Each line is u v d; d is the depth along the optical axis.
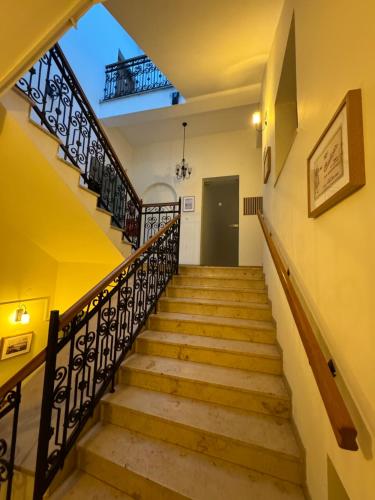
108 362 2.05
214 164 5.38
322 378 0.79
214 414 1.62
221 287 3.06
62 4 1.24
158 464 1.39
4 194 2.46
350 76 0.81
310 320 1.20
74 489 1.37
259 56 3.02
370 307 0.67
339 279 0.88
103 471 1.43
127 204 3.69
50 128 2.20
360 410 0.71
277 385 1.74
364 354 0.70
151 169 5.84
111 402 1.73
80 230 2.92
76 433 1.51
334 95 0.94
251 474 1.33
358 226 0.74
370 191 0.68
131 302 2.25
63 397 1.42
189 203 5.45
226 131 5.38
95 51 4.88
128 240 3.47
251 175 5.13
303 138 1.36
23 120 1.87
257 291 2.76
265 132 3.24
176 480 1.29
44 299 3.50
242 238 5.03
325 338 1.00
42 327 3.46
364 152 0.71
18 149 1.99
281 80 2.29
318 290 1.10
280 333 1.98
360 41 0.74
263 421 1.56
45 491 1.28
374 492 0.64
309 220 1.24
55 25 1.32
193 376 1.84
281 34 2.29
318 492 1.06
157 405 1.71
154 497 1.28
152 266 2.73
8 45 1.30
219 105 4.16
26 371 1.33
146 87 4.68
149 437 1.59
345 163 0.78
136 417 1.65
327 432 0.98
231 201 6.39
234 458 1.41
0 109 1.77
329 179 0.91
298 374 1.42
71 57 4.29
